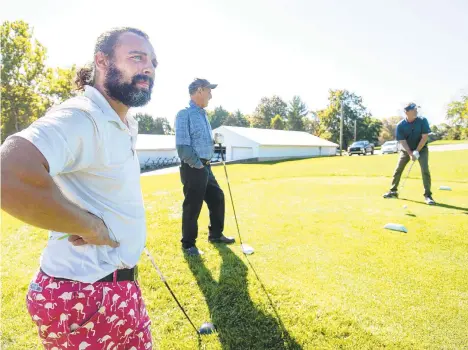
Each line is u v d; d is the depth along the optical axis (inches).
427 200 229.5
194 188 139.5
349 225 176.1
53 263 45.3
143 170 1135.6
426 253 136.8
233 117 2974.9
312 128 3031.5
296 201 241.6
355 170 499.5
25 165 34.3
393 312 94.7
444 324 89.1
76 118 40.2
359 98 2455.7
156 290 109.4
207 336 86.0
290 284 111.3
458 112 1957.4
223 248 147.1
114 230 46.9
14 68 911.7
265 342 83.5
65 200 38.1
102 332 45.7
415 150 236.8
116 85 47.8
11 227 195.8
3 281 119.4
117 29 48.6
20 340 86.8
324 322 90.0
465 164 513.0
